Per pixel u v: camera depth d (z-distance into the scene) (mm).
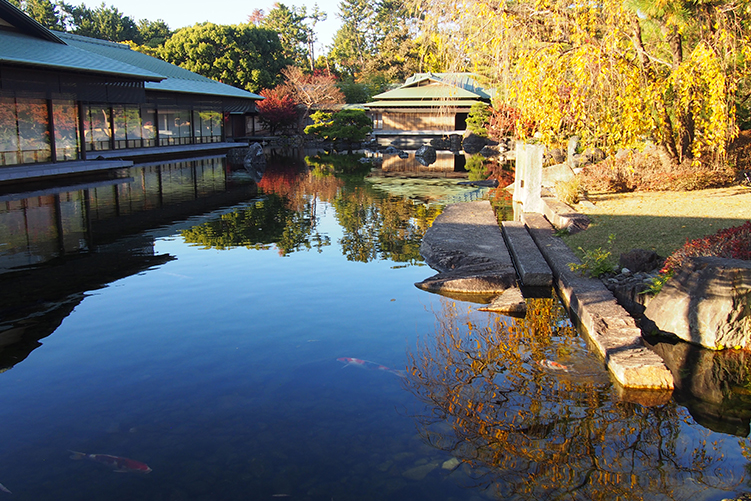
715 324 5418
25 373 4867
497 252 8625
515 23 9797
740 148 13039
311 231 11500
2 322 6125
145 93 30203
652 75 10281
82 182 19734
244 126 50312
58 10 64750
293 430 3957
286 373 4863
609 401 4418
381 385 4648
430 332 5863
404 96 43625
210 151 36844
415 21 10484
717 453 3736
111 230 11445
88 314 6375
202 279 7828
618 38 9859
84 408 4266
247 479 3396
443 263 8461
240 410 4230
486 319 6297
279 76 55406
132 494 3260
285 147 44188
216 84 40844
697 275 5637
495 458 3645
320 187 19219
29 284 7535
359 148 43938
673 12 9688
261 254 9414
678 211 9391
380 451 3705
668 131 11461
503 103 13500
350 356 5230
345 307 6672
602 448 3783
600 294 6375
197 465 3541
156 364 5047
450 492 3293
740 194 10188
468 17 9797
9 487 3318
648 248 7676
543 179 15031
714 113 9133
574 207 10922
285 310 6551
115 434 3900
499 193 17375
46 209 14016
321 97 49438
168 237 10805
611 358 4926
